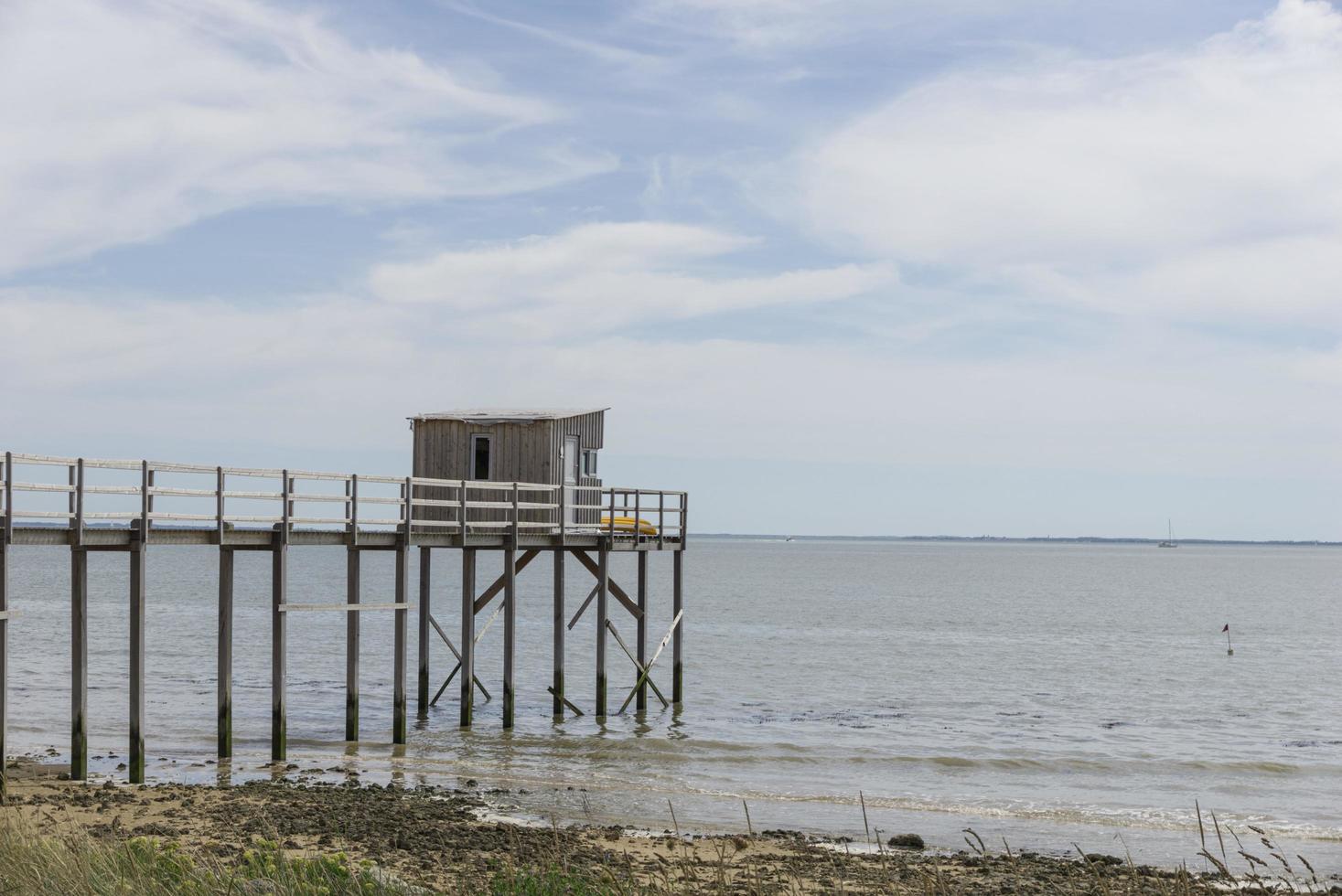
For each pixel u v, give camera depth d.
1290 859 17.88
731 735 28.05
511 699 27.33
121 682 35.19
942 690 38.06
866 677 41.19
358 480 22.64
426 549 29.95
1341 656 51.06
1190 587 119.94
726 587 107.56
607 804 20.41
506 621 27.12
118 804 17.94
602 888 11.54
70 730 26.83
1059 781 23.84
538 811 19.44
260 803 18.36
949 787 22.97
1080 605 86.38
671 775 23.23
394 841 16.08
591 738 26.86
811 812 20.44
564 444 31.19
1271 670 45.19
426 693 29.84
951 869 16.38
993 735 29.38
